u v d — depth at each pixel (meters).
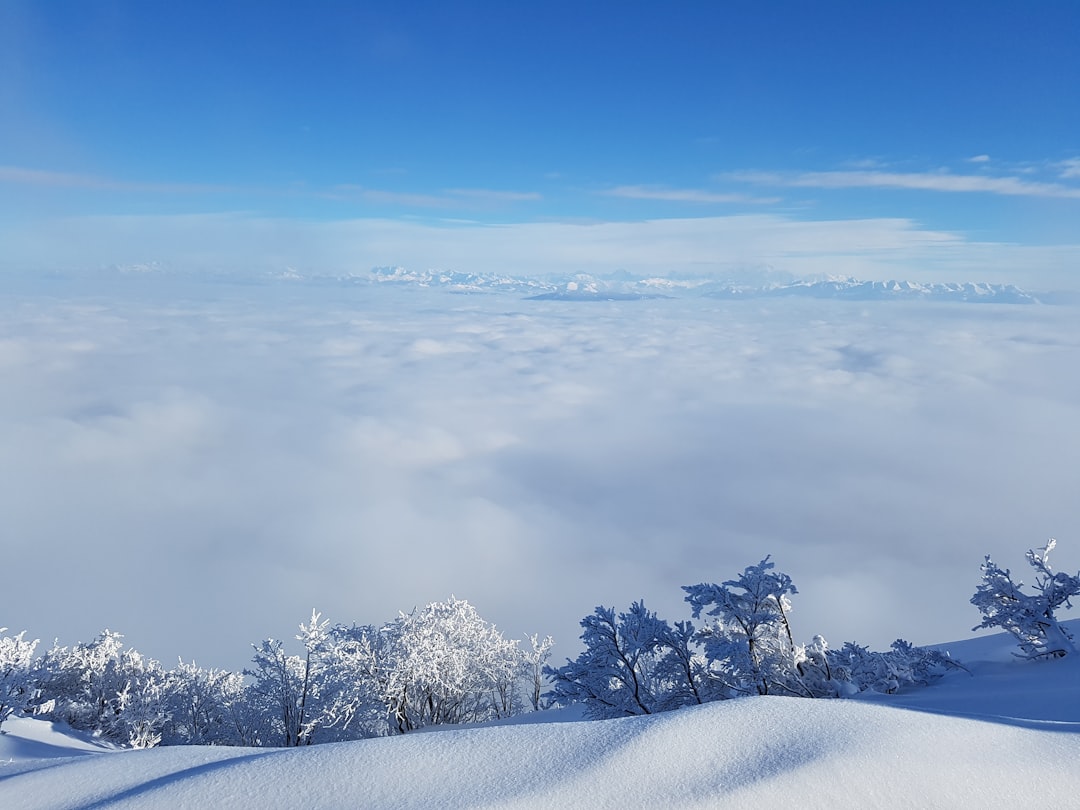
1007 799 2.45
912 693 6.71
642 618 7.43
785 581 7.24
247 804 2.54
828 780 2.51
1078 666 6.38
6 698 9.52
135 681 13.58
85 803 2.79
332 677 13.27
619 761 2.70
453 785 2.60
